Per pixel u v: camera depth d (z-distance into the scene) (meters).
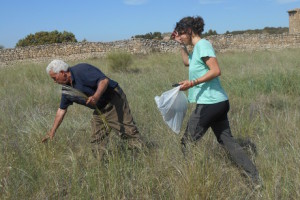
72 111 6.45
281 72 8.89
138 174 3.61
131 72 14.70
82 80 3.88
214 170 3.38
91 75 3.87
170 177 3.44
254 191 3.38
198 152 3.49
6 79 12.66
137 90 8.39
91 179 3.41
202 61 3.59
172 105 3.80
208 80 3.53
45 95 8.17
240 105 6.60
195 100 3.74
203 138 4.24
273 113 5.90
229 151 3.76
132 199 3.26
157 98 3.88
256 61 15.77
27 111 6.31
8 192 3.28
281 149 4.11
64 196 3.40
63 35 40.16
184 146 3.78
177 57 19.58
